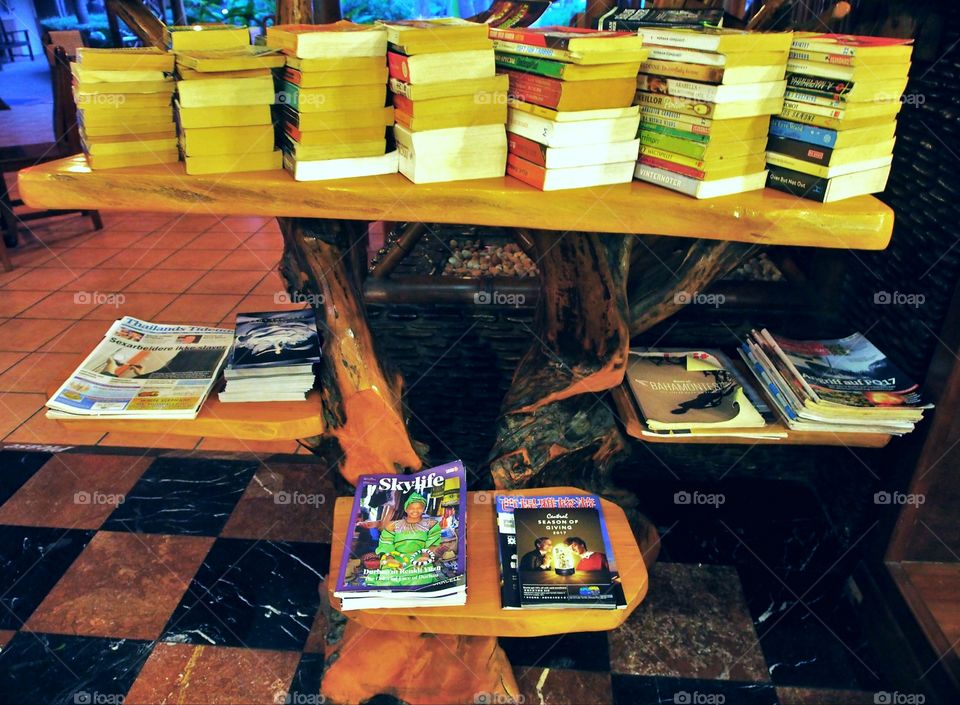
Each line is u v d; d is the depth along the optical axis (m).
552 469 1.66
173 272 4.03
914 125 1.56
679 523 2.05
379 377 1.46
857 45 1.02
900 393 1.53
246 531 2.03
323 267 1.39
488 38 1.15
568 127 1.08
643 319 1.64
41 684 1.56
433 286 2.06
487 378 2.21
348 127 1.13
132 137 1.17
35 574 1.87
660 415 1.55
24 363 3.01
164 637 1.68
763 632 1.71
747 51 1.03
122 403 1.38
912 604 1.57
